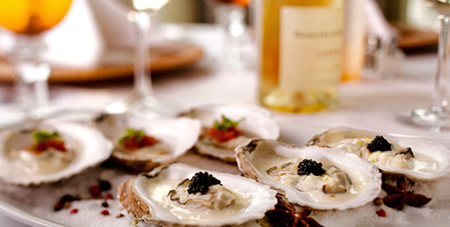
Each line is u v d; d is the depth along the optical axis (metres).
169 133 0.59
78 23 0.91
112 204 0.51
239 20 1.06
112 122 0.61
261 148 0.51
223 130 0.56
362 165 0.48
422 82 0.78
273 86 0.67
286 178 0.48
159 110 0.69
